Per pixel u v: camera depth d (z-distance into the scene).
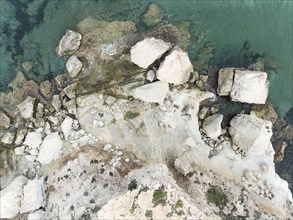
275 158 24.20
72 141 24.09
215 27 24.88
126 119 23.94
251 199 22.03
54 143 23.73
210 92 24.14
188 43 24.72
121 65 24.72
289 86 24.62
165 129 23.30
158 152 23.19
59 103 24.72
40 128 24.66
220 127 23.28
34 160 24.42
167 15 25.03
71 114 24.61
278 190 22.28
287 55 24.70
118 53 24.88
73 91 24.81
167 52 24.03
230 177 22.78
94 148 23.83
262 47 24.73
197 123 23.70
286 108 24.50
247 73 23.23
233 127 23.39
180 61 23.38
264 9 24.80
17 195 23.42
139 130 23.64
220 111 24.12
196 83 24.17
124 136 23.78
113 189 21.41
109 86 24.61
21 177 24.19
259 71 23.81
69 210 20.81
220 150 23.36
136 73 24.42
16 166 24.78
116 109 24.17
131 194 19.58
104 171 22.88
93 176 22.61
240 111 24.16
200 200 21.03
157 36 24.81
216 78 24.31
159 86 23.56
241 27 24.84
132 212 19.25
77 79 25.02
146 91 23.48
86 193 21.61
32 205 22.81
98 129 24.11
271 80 24.52
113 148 23.70
